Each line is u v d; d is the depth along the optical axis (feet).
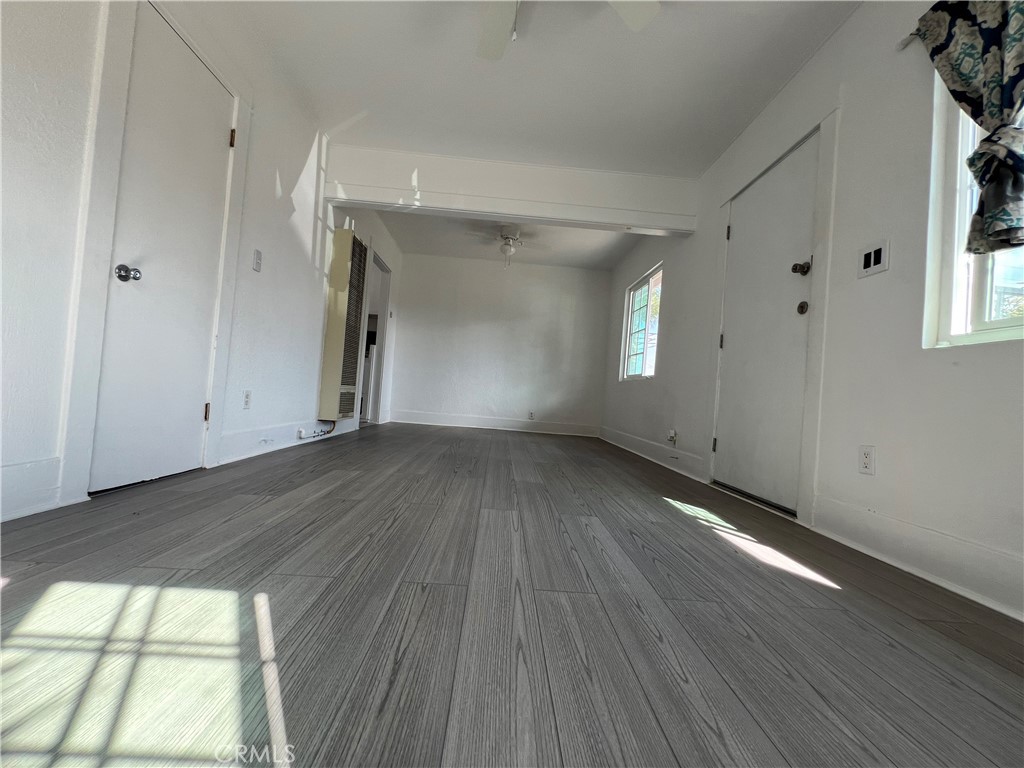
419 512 5.70
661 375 13.37
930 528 4.66
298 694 2.22
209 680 2.28
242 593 3.24
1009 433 4.00
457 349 21.17
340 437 13.43
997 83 4.24
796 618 3.51
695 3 6.58
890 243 5.44
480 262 21.26
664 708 2.34
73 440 4.92
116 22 5.00
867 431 5.59
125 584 3.26
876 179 5.75
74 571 3.40
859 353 5.82
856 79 6.25
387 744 1.95
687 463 11.07
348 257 12.57
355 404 15.19
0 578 3.23
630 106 9.19
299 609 3.06
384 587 3.50
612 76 8.32
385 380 20.08
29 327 4.36
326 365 12.54
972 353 4.34
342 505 5.78
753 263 8.77
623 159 11.28
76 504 5.01
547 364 21.25
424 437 15.16
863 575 4.64
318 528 4.79
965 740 2.26
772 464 7.63
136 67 5.40
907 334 5.12
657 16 6.87
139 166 5.56
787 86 7.97
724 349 9.70
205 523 4.71
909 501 4.93
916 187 5.15
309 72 8.79
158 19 5.71
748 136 9.30
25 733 1.88
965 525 4.31
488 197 11.89
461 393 21.15
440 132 10.76
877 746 2.18
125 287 5.49
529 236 17.42
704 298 10.93
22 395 4.36
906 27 5.42
